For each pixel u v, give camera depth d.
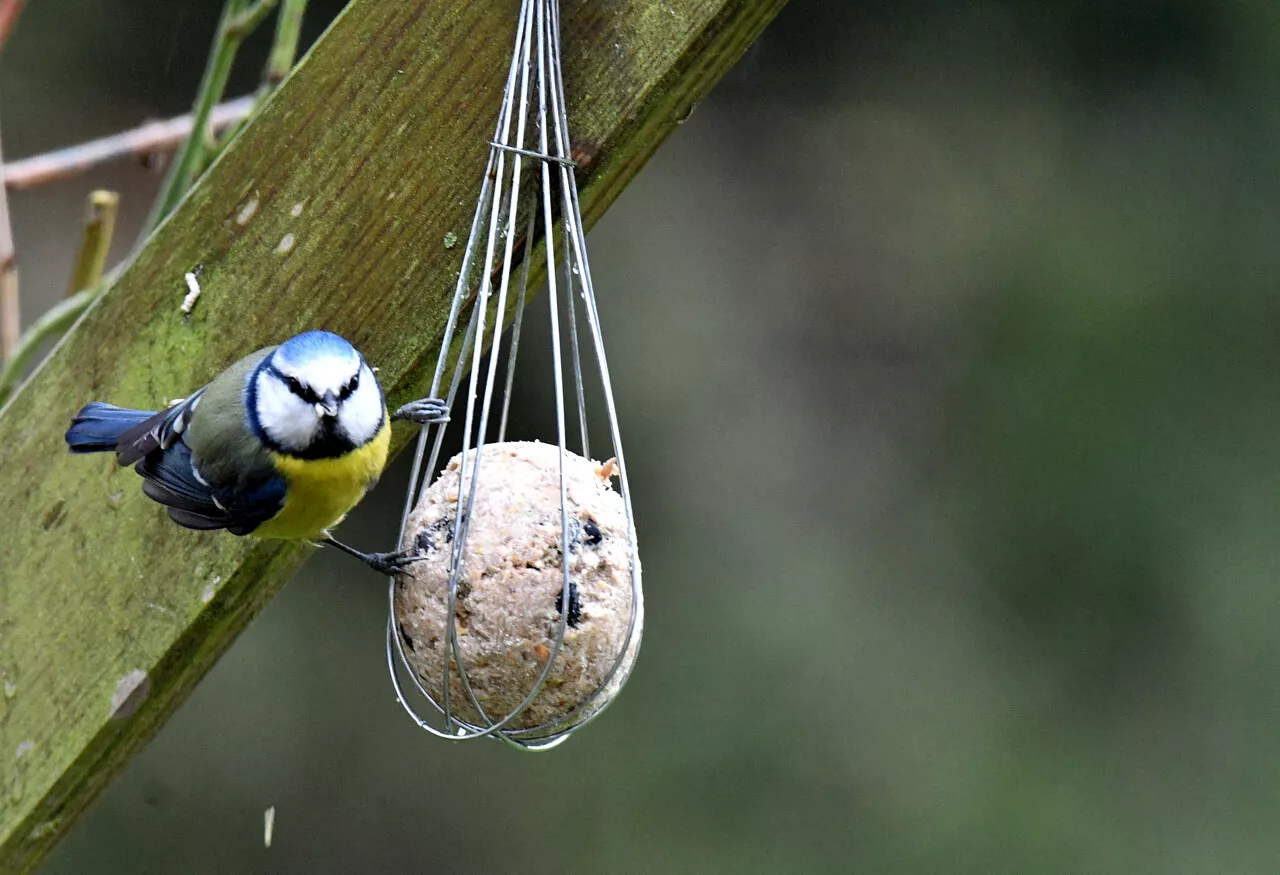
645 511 14.70
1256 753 13.95
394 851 14.34
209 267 6.35
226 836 14.31
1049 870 13.50
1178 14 15.70
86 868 14.03
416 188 6.35
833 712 14.21
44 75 14.66
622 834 13.87
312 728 14.69
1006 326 15.44
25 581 6.31
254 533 6.56
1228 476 14.76
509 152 6.26
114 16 14.84
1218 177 15.56
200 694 14.66
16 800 6.17
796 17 16.09
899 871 13.64
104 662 6.25
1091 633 14.50
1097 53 15.88
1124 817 13.78
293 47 7.52
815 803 13.88
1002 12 16.02
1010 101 15.97
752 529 14.78
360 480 7.12
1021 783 13.87
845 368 15.42
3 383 7.48
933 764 14.00
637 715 14.19
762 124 16.05
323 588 14.97
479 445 6.16
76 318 7.61
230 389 6.84
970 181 15.85
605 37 6.30
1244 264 15.31
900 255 15.75
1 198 7.70
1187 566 14.55
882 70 16.12
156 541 6.36
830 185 15.95
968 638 14.52
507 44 6.36
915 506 14.98
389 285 6.34
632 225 15.51
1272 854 13.41
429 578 6.39
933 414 15.25
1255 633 14.30
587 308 6.29
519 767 14.38
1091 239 15.53
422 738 14.73
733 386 15.25
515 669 6.30
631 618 6.53
